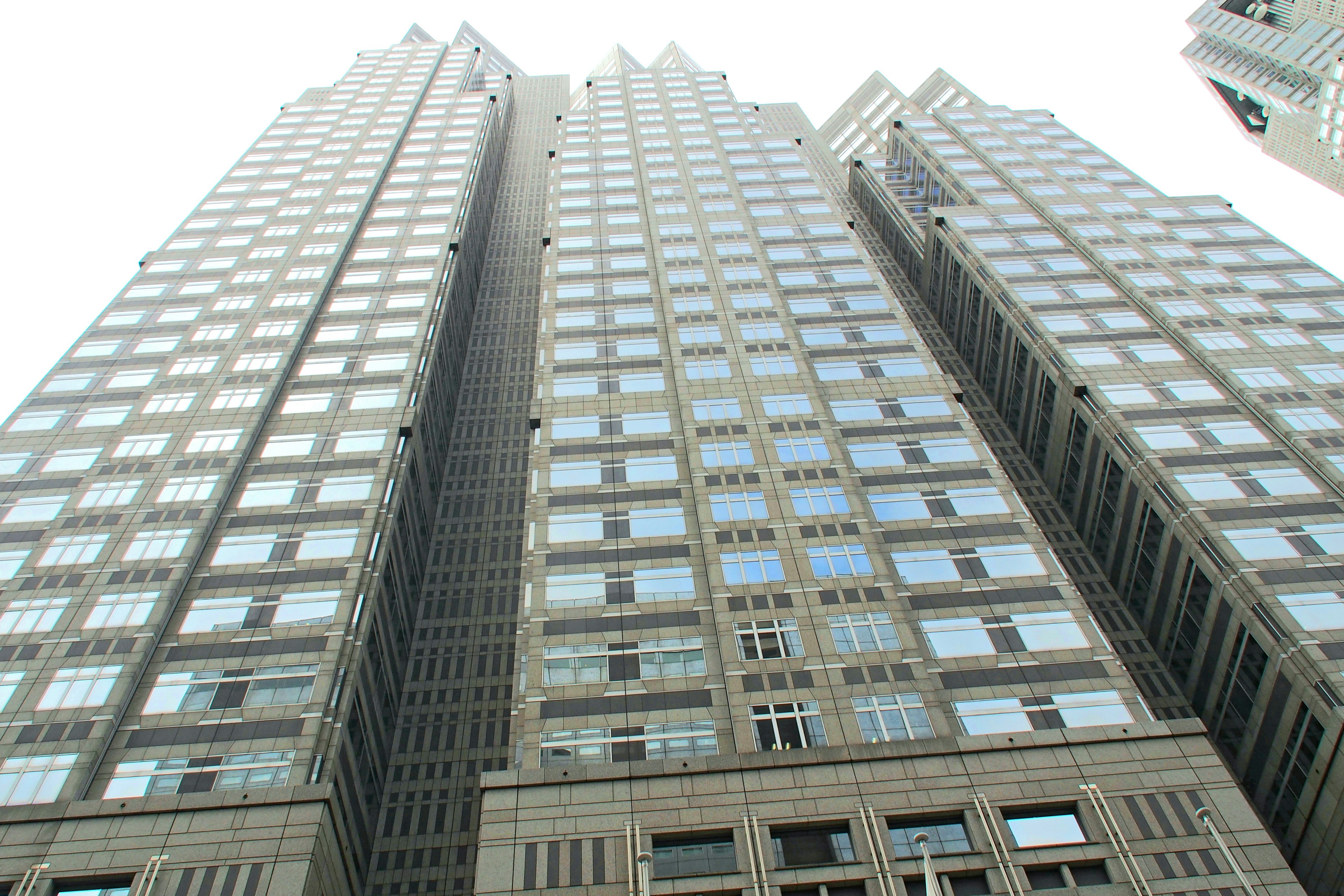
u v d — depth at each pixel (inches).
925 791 1375.5
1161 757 1417.3
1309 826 1658.5
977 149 4175.7
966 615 1784.0
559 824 1339.8
